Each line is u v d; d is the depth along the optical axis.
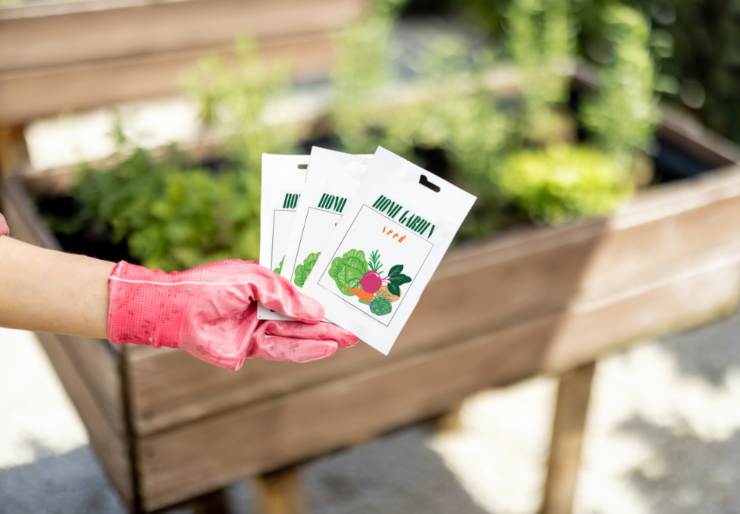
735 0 3.59
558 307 2.07
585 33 4.21
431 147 2.64
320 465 2.63
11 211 2.13
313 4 3.06
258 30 3.02
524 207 2.41
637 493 2.56
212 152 2.39
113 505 2.47
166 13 2.83
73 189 2.24
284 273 1.40
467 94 2.70
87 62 2.77
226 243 2.08
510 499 2.54
